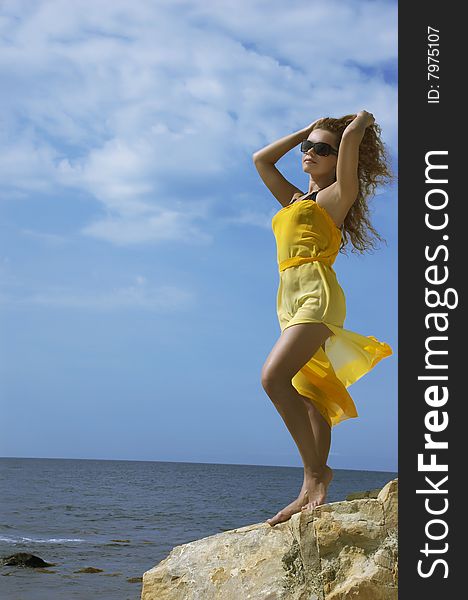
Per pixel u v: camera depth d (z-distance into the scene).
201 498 55.66
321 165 4.82
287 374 4.41
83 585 15.38
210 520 35.34
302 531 4.30
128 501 49.59
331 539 4.22
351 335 4.59
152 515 37.75
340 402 4.61
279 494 65.19
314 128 4.96
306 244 4.62
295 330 4.43
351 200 4.68
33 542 23.84
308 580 4.25
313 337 4.43
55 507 41.44
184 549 4.75
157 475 121.19
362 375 4.76
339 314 4.59
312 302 4.50
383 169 4.93
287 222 4.67
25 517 33.91
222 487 80.06
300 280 4.60
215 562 4.57
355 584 4.06
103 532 28.09
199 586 4.49
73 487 68.62
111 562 19.25
